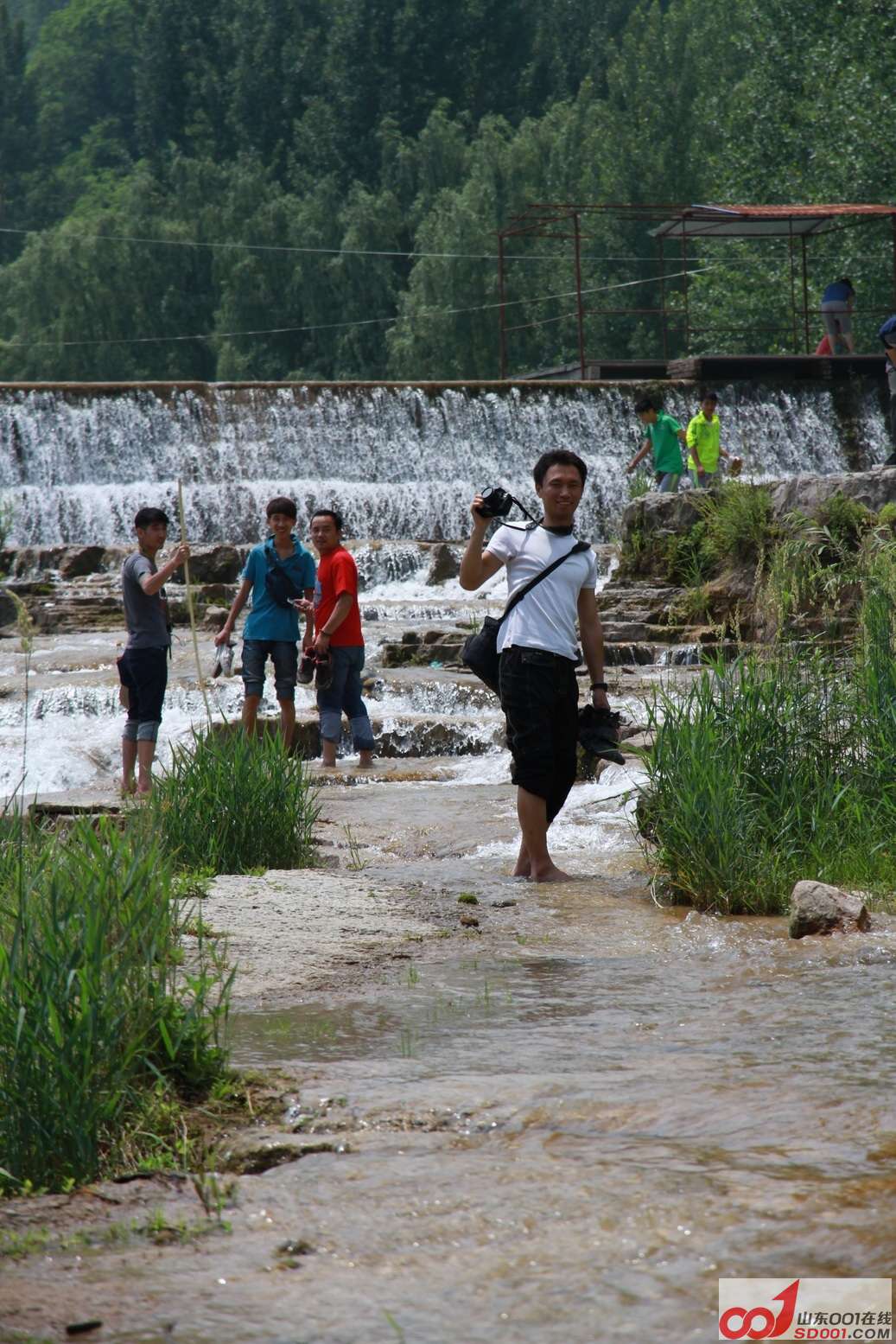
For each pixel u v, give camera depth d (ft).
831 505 67.72
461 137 394.11
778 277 200.95
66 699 62.85
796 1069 15.66
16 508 120.78
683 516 76.84
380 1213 11.85
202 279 370.12
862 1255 10.45
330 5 456.04
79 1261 11.17
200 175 392.06
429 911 26.78
